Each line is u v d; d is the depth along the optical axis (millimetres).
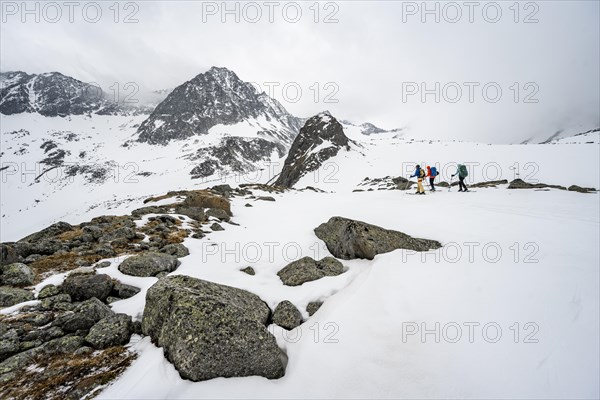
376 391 4949
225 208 20609
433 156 99438
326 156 114812
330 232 12688
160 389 4746
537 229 11172
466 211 15086
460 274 7777
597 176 41531
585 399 4508
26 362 5441
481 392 4770
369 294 7434
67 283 7926
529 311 6203
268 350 5496
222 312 5719
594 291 6422
